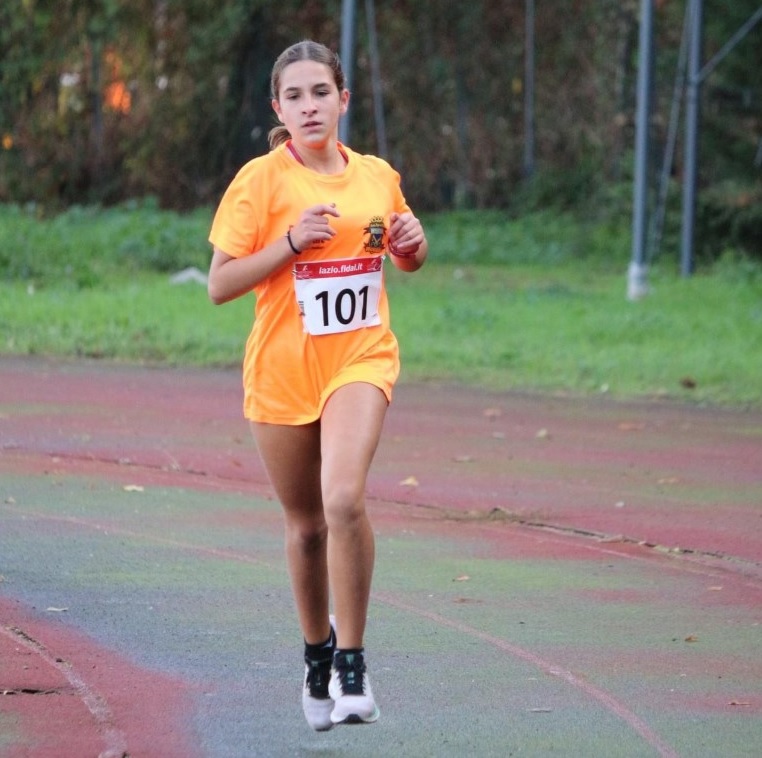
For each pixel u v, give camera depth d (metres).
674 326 69.38
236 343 58.94
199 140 127.56
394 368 18.33
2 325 60.75
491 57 142.88
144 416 42.84
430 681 20.64
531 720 19.16
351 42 80.19
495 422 44.28
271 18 126.88
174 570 26.12
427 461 37.50
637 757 17.92
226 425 41.81
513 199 140.75
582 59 142.38
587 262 117.00
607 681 20.80
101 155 125.31
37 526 29.12
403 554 27.95
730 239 111.62
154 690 19.92
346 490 17.30
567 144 143.25
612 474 36.47
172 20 124.12
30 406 43.91
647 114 83.94
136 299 70.94
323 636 18.53
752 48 116.44
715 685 20.72
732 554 28.59
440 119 142.62
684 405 49.16
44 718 18.70
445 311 69.75
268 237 18.02
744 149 118.19
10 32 118.75
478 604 24.61
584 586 25.94
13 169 121.94
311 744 18.17
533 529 30.44
